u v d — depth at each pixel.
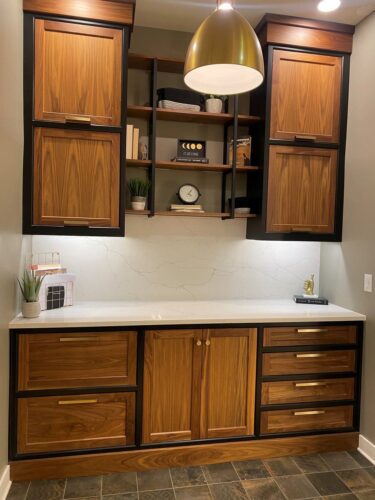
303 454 2.60
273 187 2.75
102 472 2.32
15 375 2.20
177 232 3.01
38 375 2.23
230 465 2.45
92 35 2.42
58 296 2.60
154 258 2.98
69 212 2.46
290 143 2.75
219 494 2.17
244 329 2.48
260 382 2.52
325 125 2.81
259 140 2.82
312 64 2.76
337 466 2.47
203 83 1.82
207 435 2.46
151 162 2.65
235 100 2.73
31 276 2.45
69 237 2.84
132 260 2.95
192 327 2.41
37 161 2.40
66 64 2.40
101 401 2.32
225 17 1.57
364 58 2.66
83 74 2.43
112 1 2.41
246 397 2.51
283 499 2.15
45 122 2.38
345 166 2.85
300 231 2.80
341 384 2.65
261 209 2.75
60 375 2.26
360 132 2.69
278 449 2.56
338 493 2.21
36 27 2.35
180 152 2.77
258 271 3.16
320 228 2.85
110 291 2.93
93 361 2.29
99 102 2.46
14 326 2.17
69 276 2.67
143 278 2.97
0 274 1.98
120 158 2.51
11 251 2.17
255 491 2.21
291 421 2.58
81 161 2.46
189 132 2.98
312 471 2.41
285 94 2.73
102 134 2.47
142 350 2.35
